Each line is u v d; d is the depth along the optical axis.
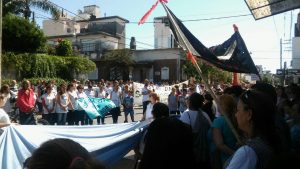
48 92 13.64
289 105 6.75
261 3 10.79
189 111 5.68
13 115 13.99
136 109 26.50
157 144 4.15
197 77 40.91
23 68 28.05
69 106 14.17
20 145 5.64
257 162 2.60
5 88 10.41
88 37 51.12
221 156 4.85
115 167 7.98
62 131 6.29
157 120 4.27
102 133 6.57
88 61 33.97
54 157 1.60
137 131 6.57
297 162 1.97
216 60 7.04
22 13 31.02
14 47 28.52
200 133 5.37
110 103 15.89
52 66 30.41
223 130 4.66
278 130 3.22
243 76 47.59
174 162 4.12
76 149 1.67
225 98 4.76
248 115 2.85
